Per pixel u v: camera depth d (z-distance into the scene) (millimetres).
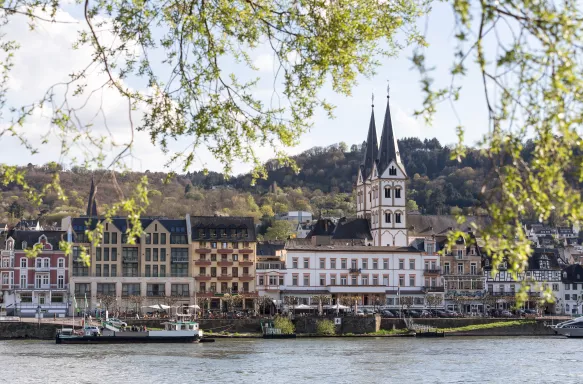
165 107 31438
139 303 195500
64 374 98750
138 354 125250
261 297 199750
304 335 170125
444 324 181125
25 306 193125
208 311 193750
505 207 21703
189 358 118625
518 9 20359
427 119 21734
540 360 116688
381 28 31484
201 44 31141
